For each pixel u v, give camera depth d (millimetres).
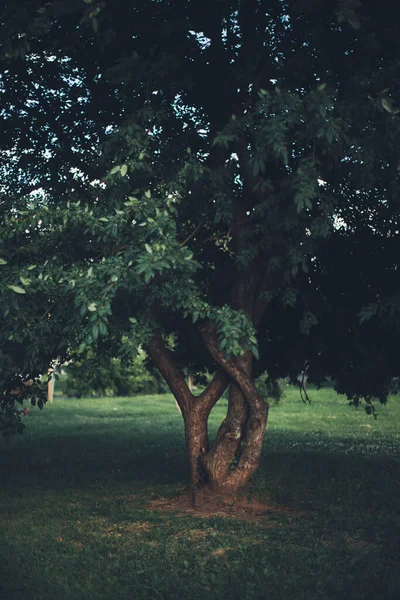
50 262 8234
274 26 9625
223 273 11188
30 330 7934
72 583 6895
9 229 8188
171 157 9359
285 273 8664
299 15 8898
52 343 8594
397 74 8172
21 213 8234
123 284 7062
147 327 8359
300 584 6793
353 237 10891
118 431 19891
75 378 33188
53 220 8383
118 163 8594
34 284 7723
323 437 18188
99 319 6691
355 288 11141
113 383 33781
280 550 7898
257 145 7613
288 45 9102
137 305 8750
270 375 12352
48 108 10906
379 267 10781
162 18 9281
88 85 10664
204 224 10352
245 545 8086
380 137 7766
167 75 8836
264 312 11492
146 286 8156
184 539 8406
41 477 12617
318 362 12023
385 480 11773
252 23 9523
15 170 11211
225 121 10203
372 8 8586
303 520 9266
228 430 10195
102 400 31797
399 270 10656
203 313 8203
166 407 28609
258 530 8820
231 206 9219
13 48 8398
